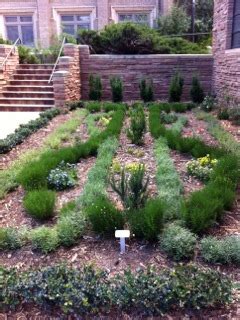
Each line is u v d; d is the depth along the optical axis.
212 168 4.03
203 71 10.25
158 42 11.57
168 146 5.10
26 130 6.25
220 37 9.24
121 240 2.75
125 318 2.16
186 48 11.81
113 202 3.39
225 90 8.80
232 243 2.67
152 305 2.14
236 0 8.30
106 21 17.11
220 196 3.31
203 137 5.70
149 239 2.87
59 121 7.38
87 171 4.40
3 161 5.01
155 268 2.44
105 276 2.37
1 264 2.72
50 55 12.63
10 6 17.45
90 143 5.06
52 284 2.22
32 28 17.94
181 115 7.48
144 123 5.37
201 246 2.71
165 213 3.07
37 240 2.85
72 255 2.78
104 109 8.26
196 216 2.91
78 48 10.30
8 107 9.43
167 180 3.79
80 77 10.55
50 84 10.27
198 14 17.27
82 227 2.99
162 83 10.41
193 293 2.14
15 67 11.03
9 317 2.23
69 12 17.34
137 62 10.32
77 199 3.51
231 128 6.29
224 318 2.13
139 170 3.19
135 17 17.12
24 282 2.28
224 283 2.21
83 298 2.13
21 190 3.99
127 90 10.53
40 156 4.80
